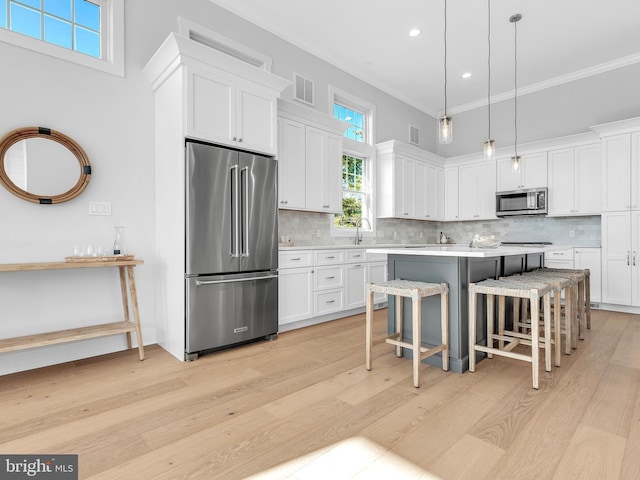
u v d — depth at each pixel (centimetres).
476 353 253
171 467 138
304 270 352
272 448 150
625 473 131
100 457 144
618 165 408
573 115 497
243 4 356
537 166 494
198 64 265
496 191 538
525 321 321
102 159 274
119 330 252
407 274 264
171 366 248
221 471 135
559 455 143
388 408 184
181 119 260
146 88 298
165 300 286
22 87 241
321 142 407
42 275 249
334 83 463
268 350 283
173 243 272
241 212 290
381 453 146
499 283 238
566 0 344
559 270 337
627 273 401
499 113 570
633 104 450
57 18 260
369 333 239
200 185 265
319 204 403
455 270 237
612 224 411
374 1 349
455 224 627
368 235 511
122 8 284
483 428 164
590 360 253
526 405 186
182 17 319
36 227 246
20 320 240
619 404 186
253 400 194
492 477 131
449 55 451
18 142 238
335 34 406
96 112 272
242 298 289
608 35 404
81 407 186
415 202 544
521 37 409
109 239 277
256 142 304
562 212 469
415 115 602
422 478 131
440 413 178
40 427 167
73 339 232
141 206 294
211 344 270
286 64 405
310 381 220
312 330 346
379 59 460
